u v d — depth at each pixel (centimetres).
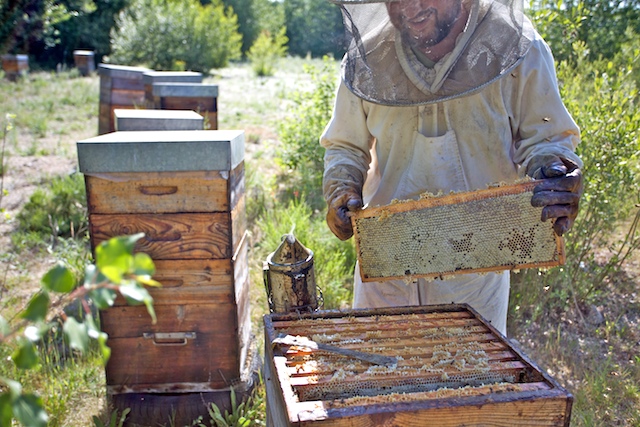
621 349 343
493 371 150
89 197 235
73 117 1090
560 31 509
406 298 231
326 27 3816
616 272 420
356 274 249
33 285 422
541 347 344
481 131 212
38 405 61
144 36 2131
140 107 689
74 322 60
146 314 251
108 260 58
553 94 208
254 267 449
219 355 258
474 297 228
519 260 179
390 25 184
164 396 259
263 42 2262
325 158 237
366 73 185
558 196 166
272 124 1026
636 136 379
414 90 180
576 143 213
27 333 63
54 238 505
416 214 185
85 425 266
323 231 482
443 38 175
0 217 547
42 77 1692
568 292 390
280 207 553
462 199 178
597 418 274
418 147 217
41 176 683
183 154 228
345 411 127
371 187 247
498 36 173
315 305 228
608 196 387
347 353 156
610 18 731
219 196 238
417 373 148
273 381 162
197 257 245
